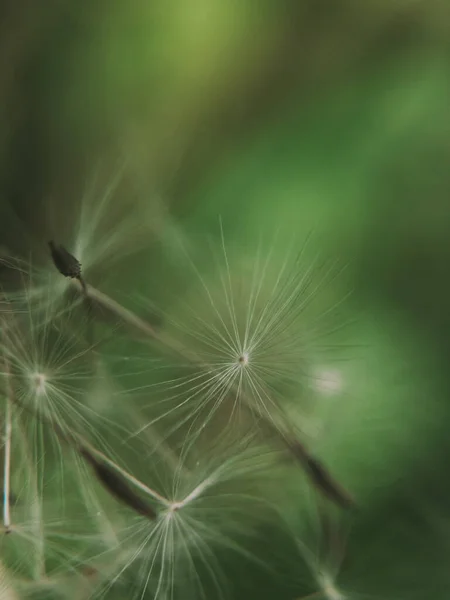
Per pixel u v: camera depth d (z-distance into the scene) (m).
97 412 0.08
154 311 0.08
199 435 0.08
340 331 0.08
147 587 0.08
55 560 0.08
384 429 0.08
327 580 0.08
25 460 0.07
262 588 0.08
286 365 0.08
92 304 0.08
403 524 0.08
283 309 0.08
